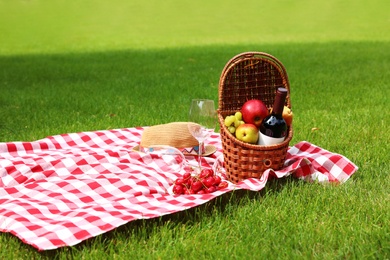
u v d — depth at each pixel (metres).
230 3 15.86
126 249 2.06
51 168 2.63
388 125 3.27
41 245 2.03
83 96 4.43
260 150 2.43
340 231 2.12
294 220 2.20
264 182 2.38
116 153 2.76
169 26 12.59
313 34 10.64
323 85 4.69
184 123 2.77
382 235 2.09
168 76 5.55
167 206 2.25
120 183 2.47
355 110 3.65
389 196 2.35
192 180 2.40
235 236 2.13
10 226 2.14
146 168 2.64
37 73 6.04
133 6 15.58
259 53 2.53
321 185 2.47
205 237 2.11
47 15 14.37
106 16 14.20
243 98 2.57
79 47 9.24
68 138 3.00
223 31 11.62
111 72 5.98
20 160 2.68
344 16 13.39
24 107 3.99
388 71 5.51
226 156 2.50
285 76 2.56
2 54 8.30
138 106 3.94
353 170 2.53
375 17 13.08
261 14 14.12
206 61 6.82
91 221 2.14
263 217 2.22
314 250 2.04
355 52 7.39
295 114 3.61
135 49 8.63
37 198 2.40
